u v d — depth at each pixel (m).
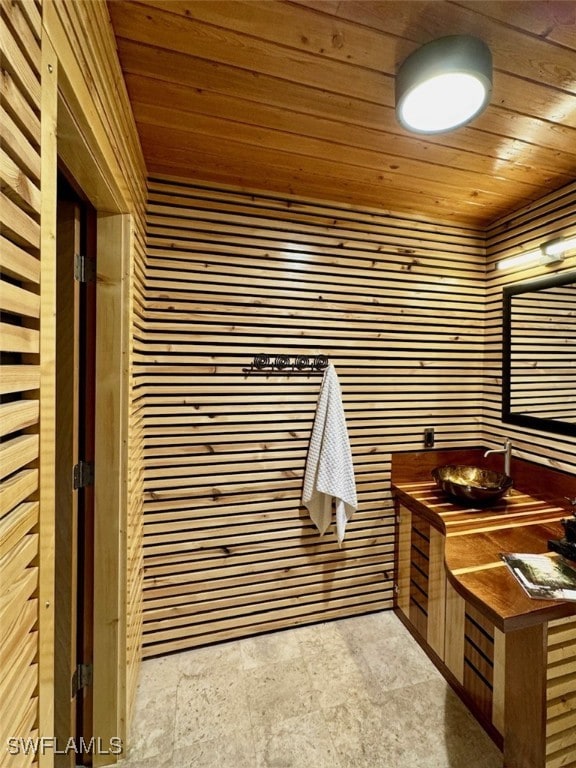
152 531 1.89
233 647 1.97
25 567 0.55
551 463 1.93
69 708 1.32
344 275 2.13
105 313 1.35
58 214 1.27
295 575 2.11
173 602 1.92
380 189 1.98
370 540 2.23
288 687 1.72
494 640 1.48
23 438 0.56
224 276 1.94
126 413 1.38
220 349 1.95
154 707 1.62
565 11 0.98
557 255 1.90
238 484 2.00
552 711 1.22
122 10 0.99
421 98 1.18
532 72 1.17
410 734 1.51
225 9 0.99
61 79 0.70
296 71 1.20
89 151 0.95
